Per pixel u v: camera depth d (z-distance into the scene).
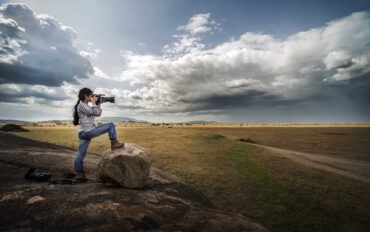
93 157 8.35
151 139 34.94
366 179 15.22
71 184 4.53
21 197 3.51
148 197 4.28
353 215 9.08
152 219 3.40
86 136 4.82
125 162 4.52
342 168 18.92
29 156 6.62
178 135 42.84
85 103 4.88
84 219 3.05
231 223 3.82
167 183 5.92
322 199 10.60
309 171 16.27
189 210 4.19
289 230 7.65
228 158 19.69
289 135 64.75
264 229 3.89
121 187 4.53
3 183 4.20
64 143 25.14
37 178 4.56
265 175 14.48
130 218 3.26
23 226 2.76
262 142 43.12
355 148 34.88
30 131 45.34
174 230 3.25
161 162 16.55
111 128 4.94
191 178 12.80
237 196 10.43
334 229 7.89
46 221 2.90
